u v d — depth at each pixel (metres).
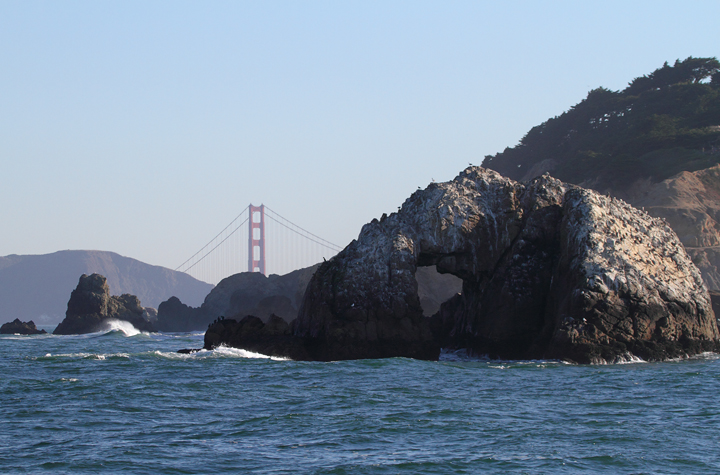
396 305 55.81
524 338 56.28
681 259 57.66
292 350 53.88
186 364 46.31
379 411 29.14
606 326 51.28
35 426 26.41
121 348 75.69
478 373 42.84
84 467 20.77
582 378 40.28
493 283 59.12
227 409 29.80
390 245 57.97
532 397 32.91
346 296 56.44
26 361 48.84
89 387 35.56
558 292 55.41
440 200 60.78
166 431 25.58
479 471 20.38
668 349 52.12
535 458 21.66
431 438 24.36
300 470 20.52
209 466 20.97
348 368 44.28
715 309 83.12
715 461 21.31
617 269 53.22
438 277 110.19
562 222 58.31
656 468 20.62
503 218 60.97
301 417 27.88
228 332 58.12
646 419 27.44
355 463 21.19
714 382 37.72
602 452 22.33
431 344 55.91
